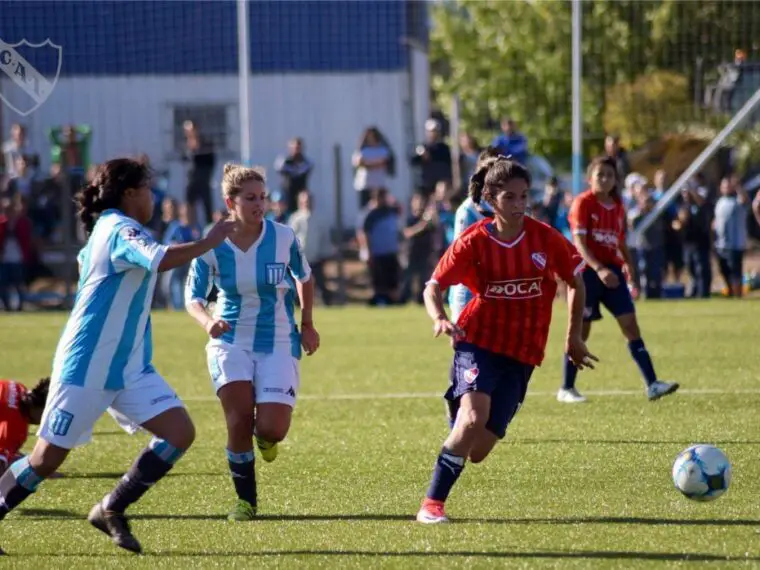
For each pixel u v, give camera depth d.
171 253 15.16
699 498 18.22
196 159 62.91
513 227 17.89
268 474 22.41
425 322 51.78
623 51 65.69
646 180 62.97
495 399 18.08
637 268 58.38
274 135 76.81
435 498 18.20
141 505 19.92
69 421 15.76
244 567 15.80
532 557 15.95
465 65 97.69
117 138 72.25
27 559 16.47
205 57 74.50
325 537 17.41
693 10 64.31
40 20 68.56
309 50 77.12
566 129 77.94
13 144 66.19
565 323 49.75
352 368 38.38
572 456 23.34
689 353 39.28
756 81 64.12
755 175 76.31
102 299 15.70
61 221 66.38
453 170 63.12
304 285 19.64
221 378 18.78
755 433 25.44
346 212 77.19
